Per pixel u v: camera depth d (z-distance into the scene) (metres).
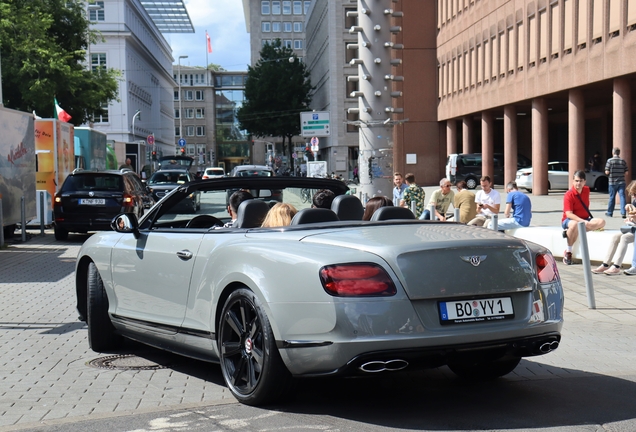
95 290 7.22
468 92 45.00
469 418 4.95
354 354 4.62
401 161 52.97
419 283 4.74
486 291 4.91
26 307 9.92
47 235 21.52
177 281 6.02
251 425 4.81
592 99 37.94
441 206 17.09
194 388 5.88
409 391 5.70
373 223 5.61
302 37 136.12
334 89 82.44
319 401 5.38
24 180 19.97
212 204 7.07
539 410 5.12
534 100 35.41
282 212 5.98
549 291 5.23
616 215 23.55
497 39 39.62
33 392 5.80
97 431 4.74
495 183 47.19
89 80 41.28
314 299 4.74
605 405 5.24
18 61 37.56
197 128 159.12
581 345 7.47
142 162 51.66
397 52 52.41
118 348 7.44
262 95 94.19
